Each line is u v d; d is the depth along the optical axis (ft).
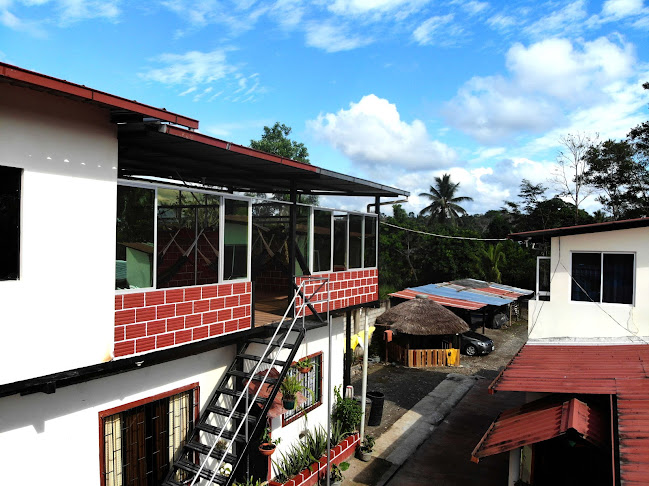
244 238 25.50
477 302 76.89
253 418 24.45
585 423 22.75
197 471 22.02
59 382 18.01
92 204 17.43
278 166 25.82
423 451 37.01
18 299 15.37
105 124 17.81
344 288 35.42
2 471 16.84
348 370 40.91
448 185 176.14
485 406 47.44
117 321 18.52
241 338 26.58
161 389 22.49
